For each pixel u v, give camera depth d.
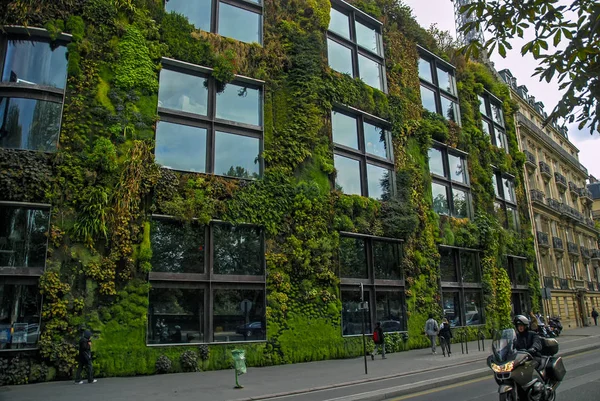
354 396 10.73
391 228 23.17
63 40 16.47
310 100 21.23
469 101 34.00
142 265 15.59
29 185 14.61
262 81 20.36
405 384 12.43
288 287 18.64
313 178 20.75
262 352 17.39
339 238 21.02
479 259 30.02
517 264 35.47
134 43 17.47
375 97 25.09
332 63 23.94
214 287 17.19
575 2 5.41
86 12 16.80
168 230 16.75
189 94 18.75
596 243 58.91
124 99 16.83
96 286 14.84
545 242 41.88
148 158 16.56
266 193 19.05
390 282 22.92
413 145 26.84
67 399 10.67
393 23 28.41
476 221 30.73
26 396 11.12
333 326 19.58
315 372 15.30
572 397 9.98
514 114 42.34
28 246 14.47
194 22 19.89
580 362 16.52
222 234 17.89
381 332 19.41
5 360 13.41
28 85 15.56
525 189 40.25
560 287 43.25
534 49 5.78
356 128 24.08
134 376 14.73
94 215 14.99
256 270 18.33
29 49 16.02
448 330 20.03
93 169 15.56
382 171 24.67
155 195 16.47
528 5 5.75
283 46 21.56
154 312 15.82
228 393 11.41
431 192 27.14
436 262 25.83
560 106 5.47
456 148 30.83
